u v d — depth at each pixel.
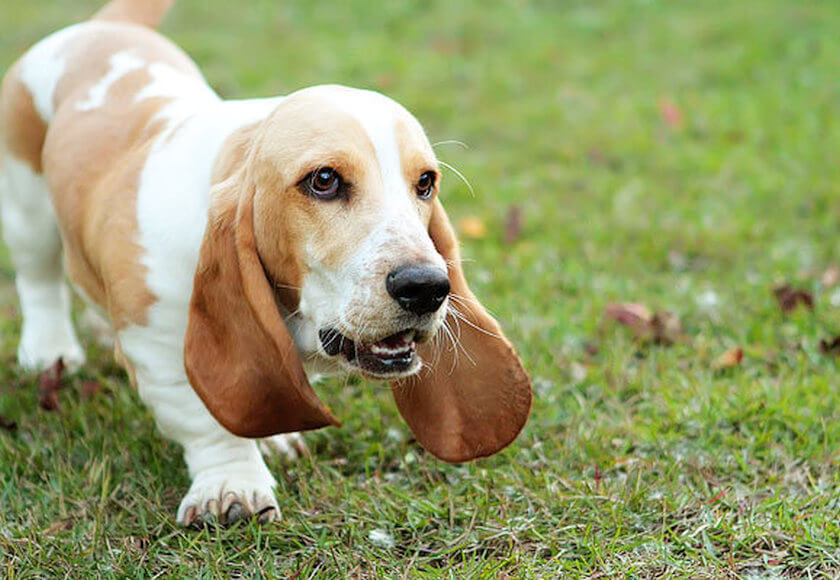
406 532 4.92
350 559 4.64
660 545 4.61
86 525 4.95
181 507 4.98
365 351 4.34
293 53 14.26
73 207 5.43
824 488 5.10
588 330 6.89
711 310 7.11
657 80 12.89
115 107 5.66
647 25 15.35
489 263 8.08
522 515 4.96
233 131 4.79
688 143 10.73
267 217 4.39
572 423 5.75
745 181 9.59
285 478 5.41
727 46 14.13
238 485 4.98
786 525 4.70
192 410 4.99
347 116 4.29
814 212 8.85
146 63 5.93
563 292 7.59
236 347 4.51
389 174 4.27
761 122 11.10
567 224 8.82
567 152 10.52
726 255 8.14
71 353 6.81
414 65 13.63
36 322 6.73
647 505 4.98
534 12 16.39
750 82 12.66
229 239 4.46
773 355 6.46
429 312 4.13
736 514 4.90
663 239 8.39
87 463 5.39
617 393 6.10
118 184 5.09
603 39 14.92
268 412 4.55
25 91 6.25
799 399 5.89
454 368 4.95
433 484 5.28
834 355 6.44
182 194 4.83
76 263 5.59
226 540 4.81
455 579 4.45
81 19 16.08
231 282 4.47
